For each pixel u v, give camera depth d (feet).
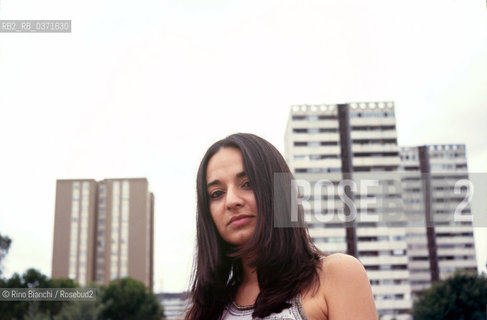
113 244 178.70
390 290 182.29
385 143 191.52
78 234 173.99
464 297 120.78
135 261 178.09
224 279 3.12
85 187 177.68
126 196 180.75
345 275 2.65
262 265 2.74
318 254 2.99
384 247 182.91
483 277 122.72
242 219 2.85
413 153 187.42
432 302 123.65
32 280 91.15
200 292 3.13
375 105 193.26
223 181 2.95
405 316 180.14
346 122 194.49
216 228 3.12
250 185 2.88
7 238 87.86
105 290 116.26
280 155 3.06
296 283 2.69
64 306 82.12
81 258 172.96
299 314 2.61
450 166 182.09
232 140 3.02
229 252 3.13
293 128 195.21
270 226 2.78
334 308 2.60
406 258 183.42
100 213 178.60
